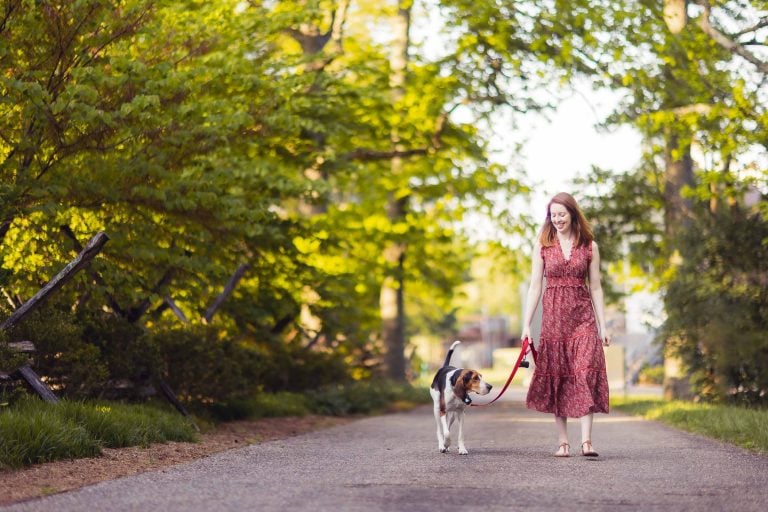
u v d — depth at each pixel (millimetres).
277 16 19484
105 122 11977
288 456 9938
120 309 13672
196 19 17188
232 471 8500
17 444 8430
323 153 20812
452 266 31781
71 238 12945
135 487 7441
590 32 21219
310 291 21141
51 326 11086
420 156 27672
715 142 18562
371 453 10273
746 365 17484
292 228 17625
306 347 21766
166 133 12820
